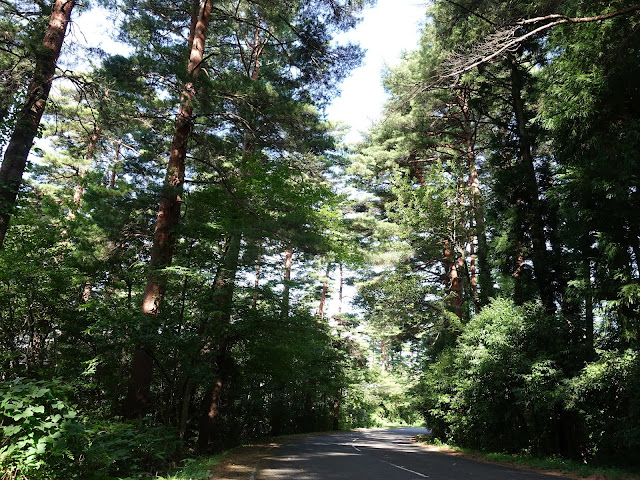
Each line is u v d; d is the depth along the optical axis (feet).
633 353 36.27
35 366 38.45
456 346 67.05
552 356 45.14
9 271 37.11
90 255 49.80
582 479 32.96
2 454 14.85
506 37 37.45
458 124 87.04
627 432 34.83
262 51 68.39
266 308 53.31
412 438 85.35
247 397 75.97
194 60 50.93
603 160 36.50
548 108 42.88
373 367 150.20
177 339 39.06
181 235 47.32
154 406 47.55
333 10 52.21
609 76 37.40
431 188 73.67
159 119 59.11
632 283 36.47
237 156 64.90
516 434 50.98
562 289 52.39
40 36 38.32
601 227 38.65
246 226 48.67
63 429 16.03
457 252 79.36
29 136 34.91
